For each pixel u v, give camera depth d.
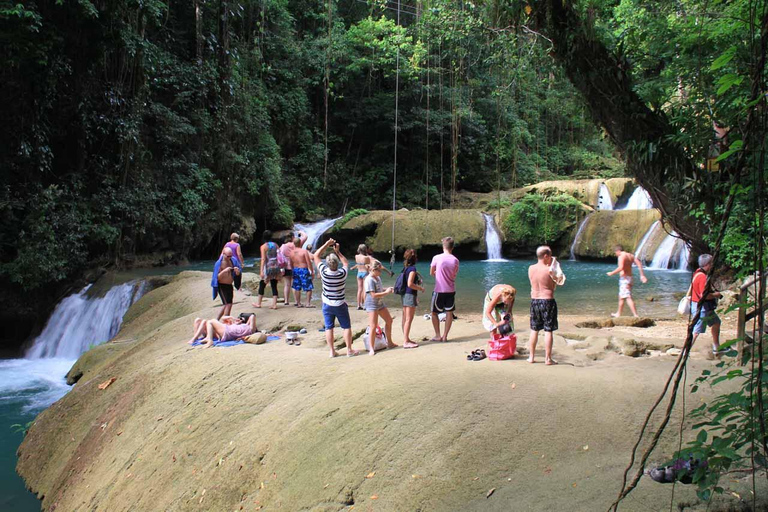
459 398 5.27
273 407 6.28
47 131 15.78
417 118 30.88
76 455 7.64
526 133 31.12
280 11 28.36
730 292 9.96
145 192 18.94
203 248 23.44
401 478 4.38
